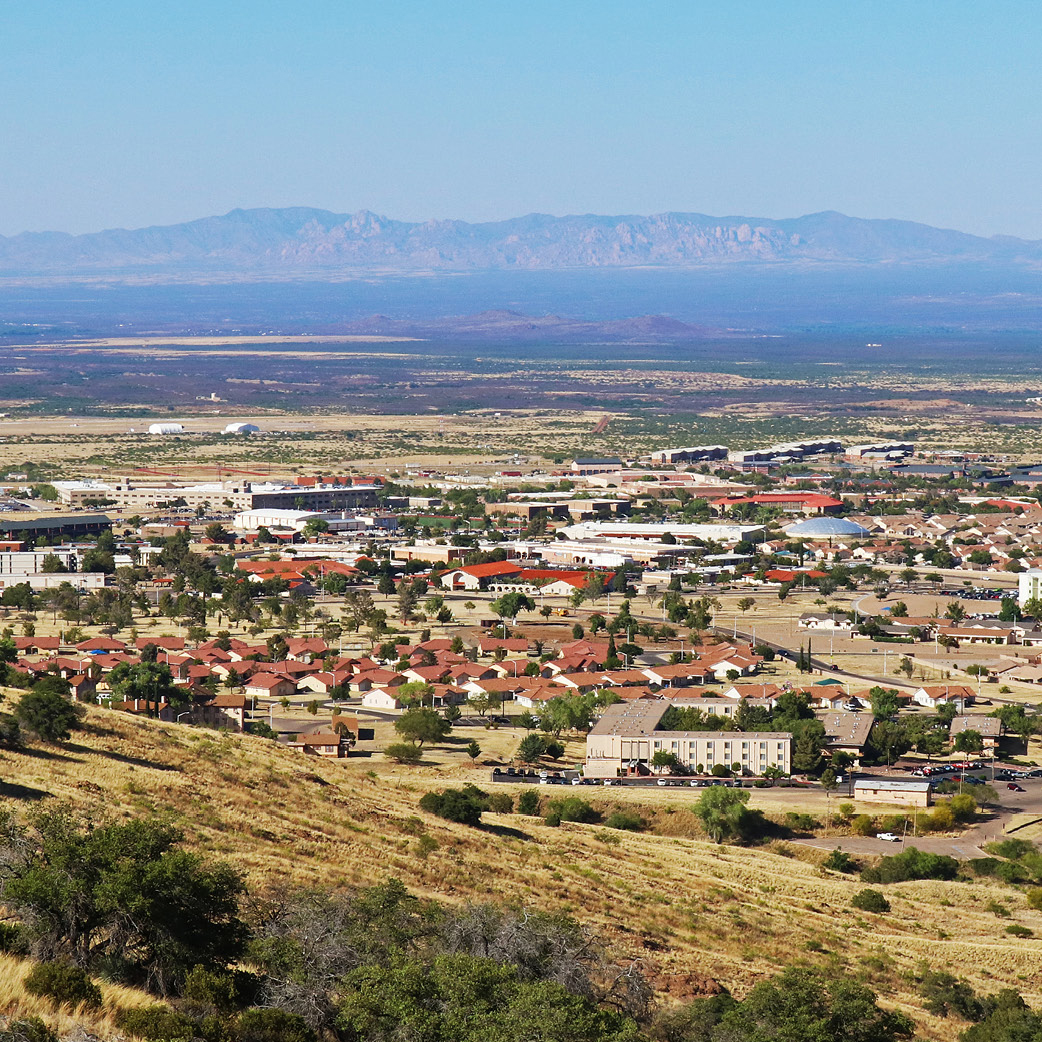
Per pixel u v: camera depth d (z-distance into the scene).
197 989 169.88
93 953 175.38
